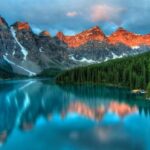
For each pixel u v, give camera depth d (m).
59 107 101.25
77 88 185.12
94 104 107.25
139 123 74.19
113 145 55.78
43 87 197.25
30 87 197.38
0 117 83.31
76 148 53.94
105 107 100.06
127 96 131.12
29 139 59.75
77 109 96.94
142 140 58.94
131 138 60.28
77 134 63.62
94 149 53.38
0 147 54.47
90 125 72.38
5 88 187.00
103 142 57.53
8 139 59.78
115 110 93.88
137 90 151.12
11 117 83.25
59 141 58.25
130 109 95.25
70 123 75.00
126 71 190.88
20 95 141.62
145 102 110.75
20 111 93.44
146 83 154.75
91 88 182.25
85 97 131.12
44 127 70.50
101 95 138.25
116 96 132.00
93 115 86.06
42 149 53.31
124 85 188.38
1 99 124.94
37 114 88.25
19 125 72.75
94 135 62.59
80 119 80.38
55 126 71.50
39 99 125.25
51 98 129.00
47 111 93.50
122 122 75.88
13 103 112.19
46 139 59.69
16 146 55.16
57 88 186.88
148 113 87.81
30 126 71.56
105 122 75.94
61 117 83.31
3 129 68.50
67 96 136.75
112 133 64.44
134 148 53.94
